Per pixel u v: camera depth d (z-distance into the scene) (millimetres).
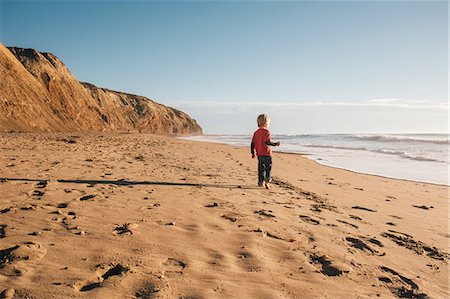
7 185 5469
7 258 2715
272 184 8383
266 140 7359
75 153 11633
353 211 5957
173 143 26453
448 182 10625
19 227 3510
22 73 41719
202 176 8500
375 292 2854
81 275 2562
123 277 2564
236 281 2729
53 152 11469
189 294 2430
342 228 4695
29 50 51438
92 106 59875
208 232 3900
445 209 6738
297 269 3121
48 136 24188
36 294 2219
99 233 3535
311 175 11148
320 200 6719
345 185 9266
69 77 58344
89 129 52781
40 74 48469
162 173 8453
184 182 7262
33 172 6953
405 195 8172
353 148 27312
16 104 35375
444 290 3049
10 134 24422
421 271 3445
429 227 5203
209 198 5809
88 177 6918
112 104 79688
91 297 2248
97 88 76000
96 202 4852
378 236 4508
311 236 4168
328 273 3117
